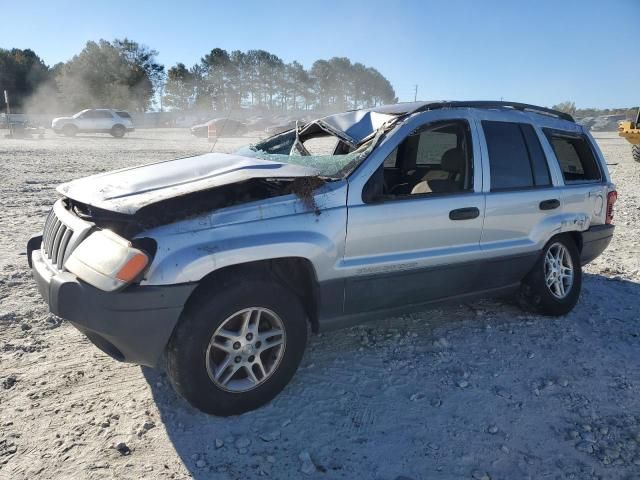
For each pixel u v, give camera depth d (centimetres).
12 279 547
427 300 416
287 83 10731
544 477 288
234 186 353
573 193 491
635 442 320
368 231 368
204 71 9769
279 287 335
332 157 397
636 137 2023
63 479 274
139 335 300
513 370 399
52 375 372
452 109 429
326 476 284
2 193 1055
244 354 328
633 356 428
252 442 309
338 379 378
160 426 320
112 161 1761
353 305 377
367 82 11088
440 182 423
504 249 440
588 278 622
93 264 305
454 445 312
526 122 473
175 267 299
